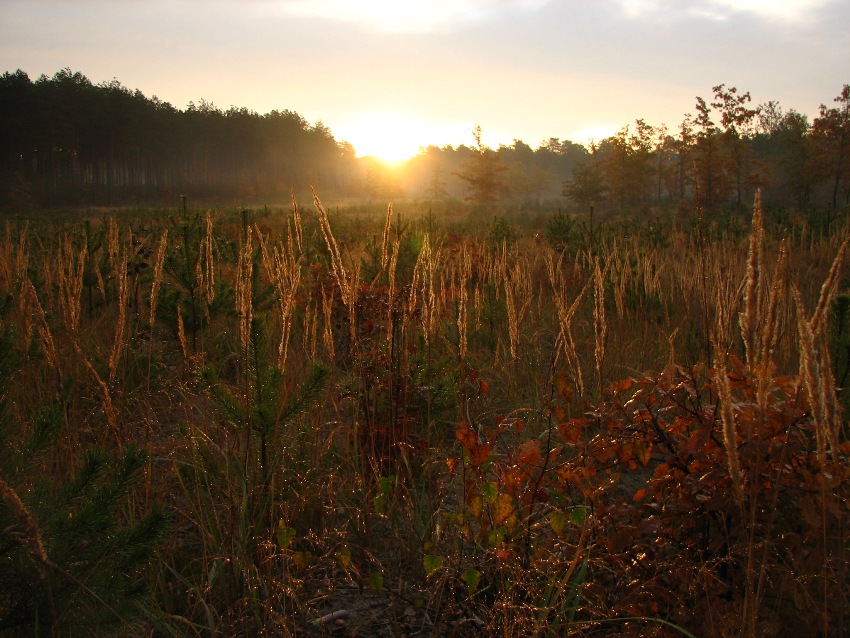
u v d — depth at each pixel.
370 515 3.07
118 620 2.13
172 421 4.25
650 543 2.45
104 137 87.44
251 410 2.87
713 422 2.37
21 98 80.38
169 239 7.36
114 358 3.41
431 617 2.59
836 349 3.10
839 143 43.94
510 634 2.20
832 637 2.03
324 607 2.66
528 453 2.65
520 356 5.28
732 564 2.29
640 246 11.51
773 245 10.68
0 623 2.01
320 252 8.42
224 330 5.68
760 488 2.25
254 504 2.93
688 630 2.17
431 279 3.45
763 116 84.94
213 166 105.50
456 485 3.24
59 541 2.10
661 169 58.75
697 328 5.39
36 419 2.31
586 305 7.57
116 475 2.24
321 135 123.06
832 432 1.82
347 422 3.88
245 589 2.56
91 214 38.44
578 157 168.00
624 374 5.03
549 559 2.43
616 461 2.90
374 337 4.48
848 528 2.16
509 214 35.84
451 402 3.98
